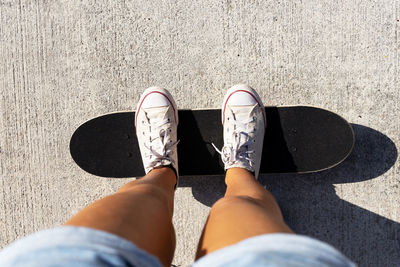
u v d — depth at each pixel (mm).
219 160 1883
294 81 1927
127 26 1944
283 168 1861
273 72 1930
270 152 1867
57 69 1975
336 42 1897
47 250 681
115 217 930
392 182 1917
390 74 1896
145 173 1895
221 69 1941
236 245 736
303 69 1919
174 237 1355
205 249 984
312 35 1903
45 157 2008
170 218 1339
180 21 1932
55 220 2039
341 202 1936
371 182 1921
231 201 1198
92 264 643
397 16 1872
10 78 1985
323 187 1938
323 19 1896
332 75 1911
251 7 1906
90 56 1963
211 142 1889
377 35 1884
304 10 1896
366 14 1880
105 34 1952
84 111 1987
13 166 2021
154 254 980
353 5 1881
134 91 1971
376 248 1943
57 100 1986
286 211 1954
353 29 1890
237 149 1747
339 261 679
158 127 1806
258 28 1914
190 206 1985
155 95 1845
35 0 1951
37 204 2031
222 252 735
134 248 733
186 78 1955
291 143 1854
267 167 1868
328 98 1922
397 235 1936
